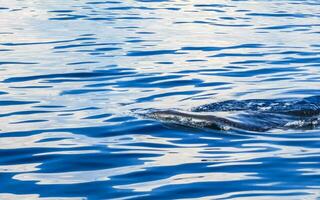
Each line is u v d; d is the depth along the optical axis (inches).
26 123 888.3
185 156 756.0
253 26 1625.2
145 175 700.0
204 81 1111.6
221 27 1609.3
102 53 1323.8
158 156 757.3
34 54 1309.1
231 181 681.0
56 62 1244.5
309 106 932.0
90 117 908.0
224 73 1169.4
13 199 636.7
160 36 1492.4
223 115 874.1
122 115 911.0
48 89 1061.8
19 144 804.6
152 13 1791.3
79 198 640.4
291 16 1774.1
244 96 1010.1
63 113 931.3
